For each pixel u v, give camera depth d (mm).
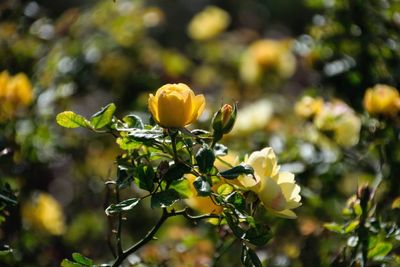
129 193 2840
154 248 2264
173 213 1753
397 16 2408
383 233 1985
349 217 2002
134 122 1733
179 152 1735
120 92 2863
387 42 2398
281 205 1717
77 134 2756
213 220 1805
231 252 2262
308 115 2260
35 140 2404
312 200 2234
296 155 2305
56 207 2439
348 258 2059
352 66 2412
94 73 2756
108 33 2879
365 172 2318
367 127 2201
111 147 2826
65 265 1759
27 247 2305
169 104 1665
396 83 2391
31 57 2617
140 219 2930
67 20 2773
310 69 2523
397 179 2172
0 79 2166
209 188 1662
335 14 2445
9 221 2285
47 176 2895
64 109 2627
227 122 1718
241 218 1716
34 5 2590
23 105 2207
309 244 2191
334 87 2439
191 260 2254
